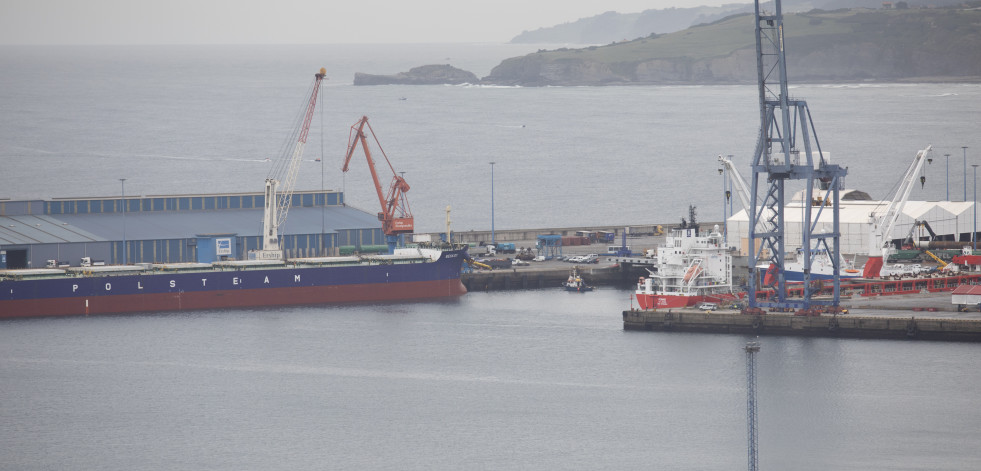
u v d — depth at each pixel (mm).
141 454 195000
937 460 188250
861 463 187500
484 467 188250
